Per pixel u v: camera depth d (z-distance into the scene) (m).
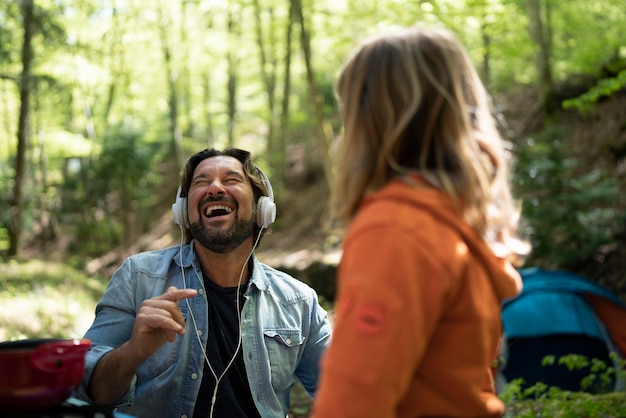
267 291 2.61
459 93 1.38
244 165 2.67
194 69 20.03
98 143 20.92
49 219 24.89
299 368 2.74
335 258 12.68
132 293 2.52
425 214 1.29
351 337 1.22
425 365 1.32
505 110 15.46
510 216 1.47
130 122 22.88
